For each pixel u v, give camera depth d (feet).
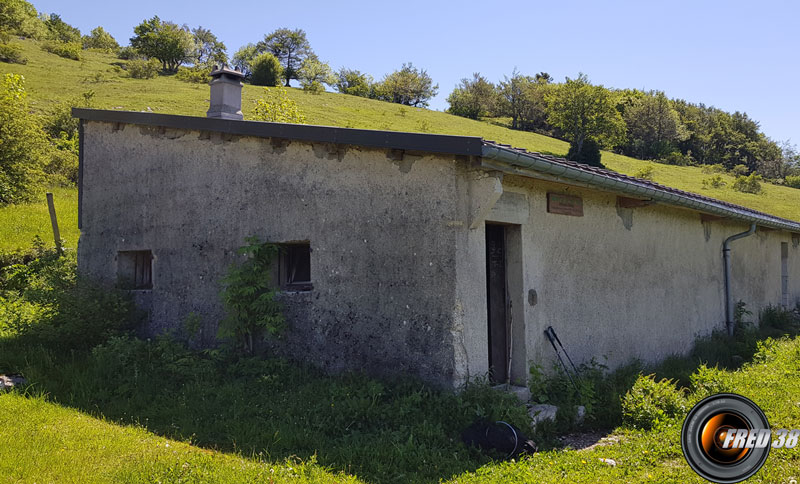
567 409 21.67
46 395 21.79
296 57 304.91
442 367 20.90
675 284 35.65
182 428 18.92
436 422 18.94
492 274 24.84
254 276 26.09
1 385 22.53
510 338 24.07
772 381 25.61
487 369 21.97
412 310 21.94
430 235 21.65
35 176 71.92
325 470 15.58
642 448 17.74
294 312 25.66
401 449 16.84
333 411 19.58
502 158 19.42
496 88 270.46
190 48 290.15
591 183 23.52
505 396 20.07
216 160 29.12
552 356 25.31
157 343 28.14
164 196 31.30
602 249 29.22
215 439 18.20
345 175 24.34
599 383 24.93
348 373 22.84
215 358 25.91
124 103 130.31
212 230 29.04
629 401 21.66
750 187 157.99
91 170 35.06
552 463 16.70
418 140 20.92
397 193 22.70
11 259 47.57
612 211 30.30
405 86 285.84
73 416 19.72
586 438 20.27
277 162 26.73
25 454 15.81
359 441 17.75
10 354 25.64
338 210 24.47
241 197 27.99
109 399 22.24
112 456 16.12
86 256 34.86
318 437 18.01
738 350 35.73
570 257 26.94
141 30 267.18
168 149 31.30
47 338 28.19
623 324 30.25
